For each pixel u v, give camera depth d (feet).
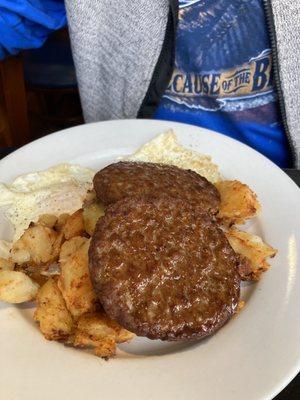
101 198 0.85
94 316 0.70
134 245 0.71
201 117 1.28
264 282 0.79
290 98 1.12
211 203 0.85
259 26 1.08
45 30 1.33
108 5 1.14
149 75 1.19
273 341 0.70
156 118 1.31
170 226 0.74
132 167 0.90
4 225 0.90
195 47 1.15
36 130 2.21
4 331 0.72
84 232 0.83
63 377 0.67
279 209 0.91
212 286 0.70
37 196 0.94
